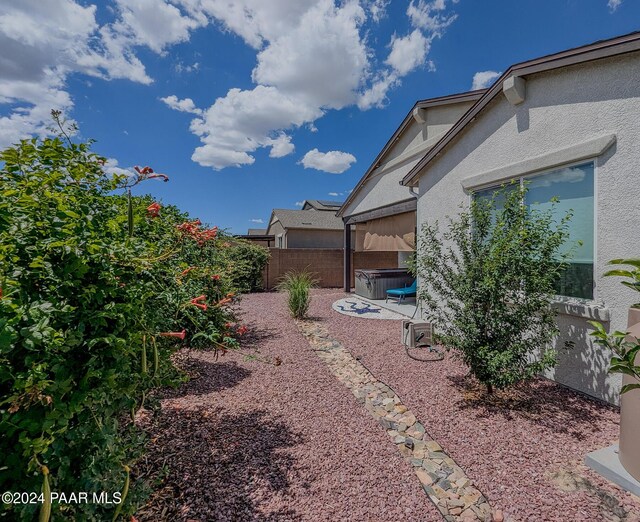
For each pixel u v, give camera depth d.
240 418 4.02
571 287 4.73
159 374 2.91
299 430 3.77
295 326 8.86
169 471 3.01
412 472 3.07
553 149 4.90
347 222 15.62
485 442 3.49
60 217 1.87
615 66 4.13
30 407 1.54
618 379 4.11
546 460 3.17
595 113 4.34
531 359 5.13
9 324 1.39
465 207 6.03
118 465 2.03
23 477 1.51
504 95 5.70
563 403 4.27
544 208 5.11
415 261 5.76
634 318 3.12
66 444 1.75
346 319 9.76
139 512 2.56
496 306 4.26
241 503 2.69
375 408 4.33
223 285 5.34
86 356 1.84
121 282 2.17
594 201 4.38
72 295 1.84
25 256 1.70
